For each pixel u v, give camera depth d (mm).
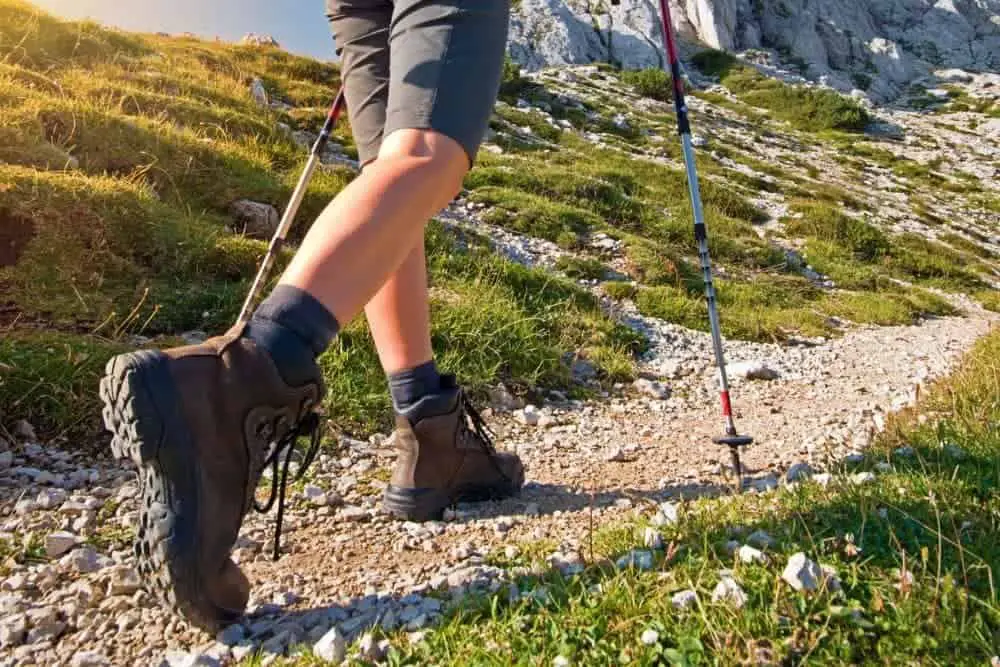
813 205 19547
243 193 8453
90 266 5465
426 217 1879
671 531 2426
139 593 2291
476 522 2939
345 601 2271
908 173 34969
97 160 7715
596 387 6156
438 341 5785
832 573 1936
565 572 2242
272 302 1756
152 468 1713
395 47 1997
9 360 3850
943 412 4062
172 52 17969
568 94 33531
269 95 17547
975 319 13062
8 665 1984
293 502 3150
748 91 49188
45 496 3043
